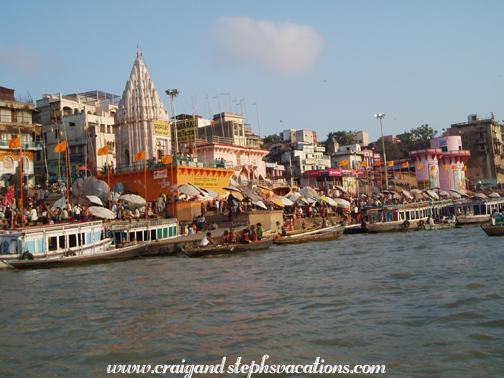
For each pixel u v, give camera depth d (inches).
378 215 1839.3
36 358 465.1
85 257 1032.8
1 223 1261.1
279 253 1141.7
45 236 1034.1
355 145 3528.5
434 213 2060.8
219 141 2284.7
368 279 767.7
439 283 712.4
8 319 605.3
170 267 966.4
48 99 2308.1
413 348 453.1
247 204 1662.2
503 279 719.7
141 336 515.2
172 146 2443.4
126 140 1871.3
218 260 1042.7
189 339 498.3
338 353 447.5
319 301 632.4
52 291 766.5
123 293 730.2
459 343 460.4
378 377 394.3
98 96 2672.2
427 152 3228.3
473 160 3944.4
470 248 1107.3
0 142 1871.3
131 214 1515.7
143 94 1867.6
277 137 3649.1
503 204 2191.2
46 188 1921.8
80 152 2167.8
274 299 652.1
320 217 1903.3
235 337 497.7
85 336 525.7
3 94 2030.0
